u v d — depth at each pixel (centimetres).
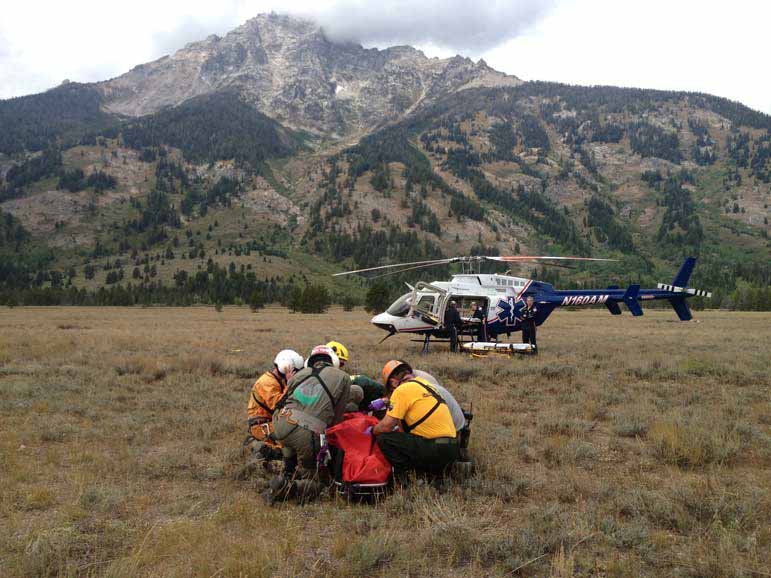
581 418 883
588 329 3494
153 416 880
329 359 618
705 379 1250
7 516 474
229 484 573
